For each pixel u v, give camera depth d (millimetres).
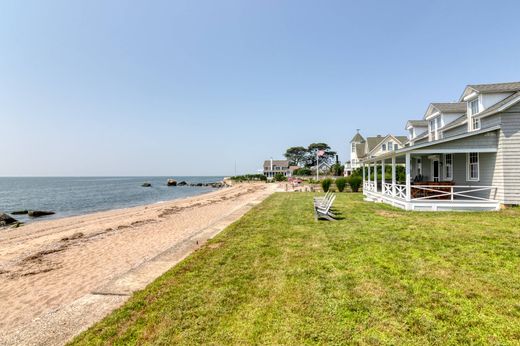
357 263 5543
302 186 40250
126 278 5383
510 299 3967
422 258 5711
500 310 3686
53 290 6332
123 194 47031
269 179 90000
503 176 12031
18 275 7461
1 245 11445
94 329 3572
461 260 5523
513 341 3078
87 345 3258
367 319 3557
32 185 87062
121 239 11523
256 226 9766
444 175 16750
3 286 6660
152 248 9844
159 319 3721
